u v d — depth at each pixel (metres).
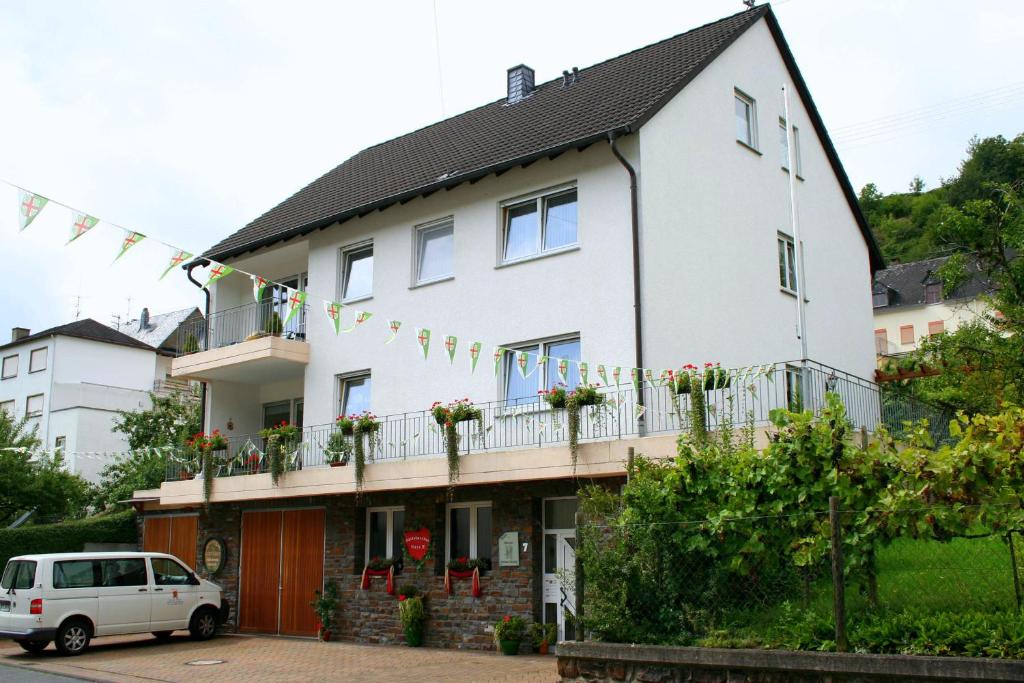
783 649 7.52
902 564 7.39
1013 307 15.77
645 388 13.85
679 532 8.40
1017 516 6.98
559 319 15.31
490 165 16.02
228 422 21.17
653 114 14.91
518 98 21.80
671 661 7.86
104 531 22.31
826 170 20.31
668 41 19.69
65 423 38.41
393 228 18.27
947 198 60.53
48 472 25.03
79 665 14.46
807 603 7.75
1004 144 57.62
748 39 18.20
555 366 15.29
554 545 14.66
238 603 19.33
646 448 12.67
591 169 15.30
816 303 19.05
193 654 15.49
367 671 12.80
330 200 20.94
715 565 8.21
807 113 19.95
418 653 14.62
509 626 14.18
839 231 20.47
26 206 8.82
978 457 7.38
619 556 8.62
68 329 42.72
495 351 14.96
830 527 7.55
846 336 19.95
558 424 13.92
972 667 6.48
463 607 15.19
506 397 15.88
